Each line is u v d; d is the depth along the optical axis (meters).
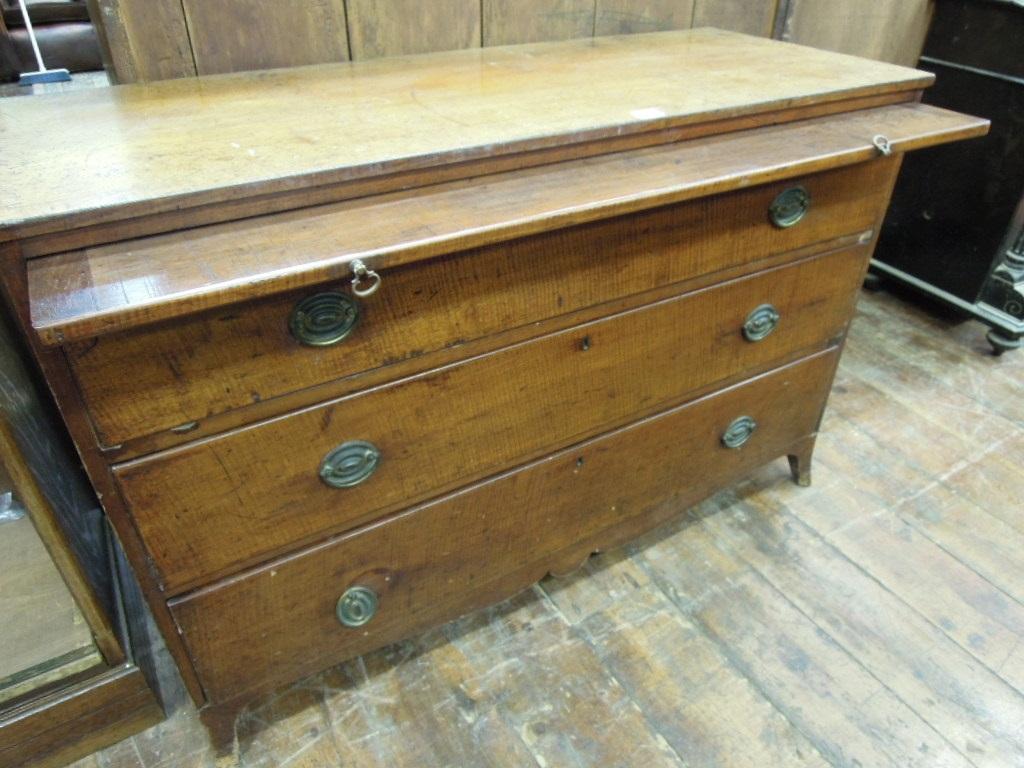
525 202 0.71
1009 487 1.43
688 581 1.24
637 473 1.10
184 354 0.64
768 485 1.44
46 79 1.15
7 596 0.98
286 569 0.83
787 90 0.94
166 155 0.70
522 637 1.15
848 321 1.19
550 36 1.26
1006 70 1.60
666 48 1.19
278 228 0.65
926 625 1.16
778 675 1.09
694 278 0.93
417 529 0.91
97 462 0.65
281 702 1.06
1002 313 1.77
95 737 0.98
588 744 1.00
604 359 0.92
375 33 1.11
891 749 1.00
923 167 1.82
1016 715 1.04
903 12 1.67
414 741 1.01
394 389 0.77
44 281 0.56
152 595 0.76
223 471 0.72
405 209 0.69
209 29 1.00
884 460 1.49
